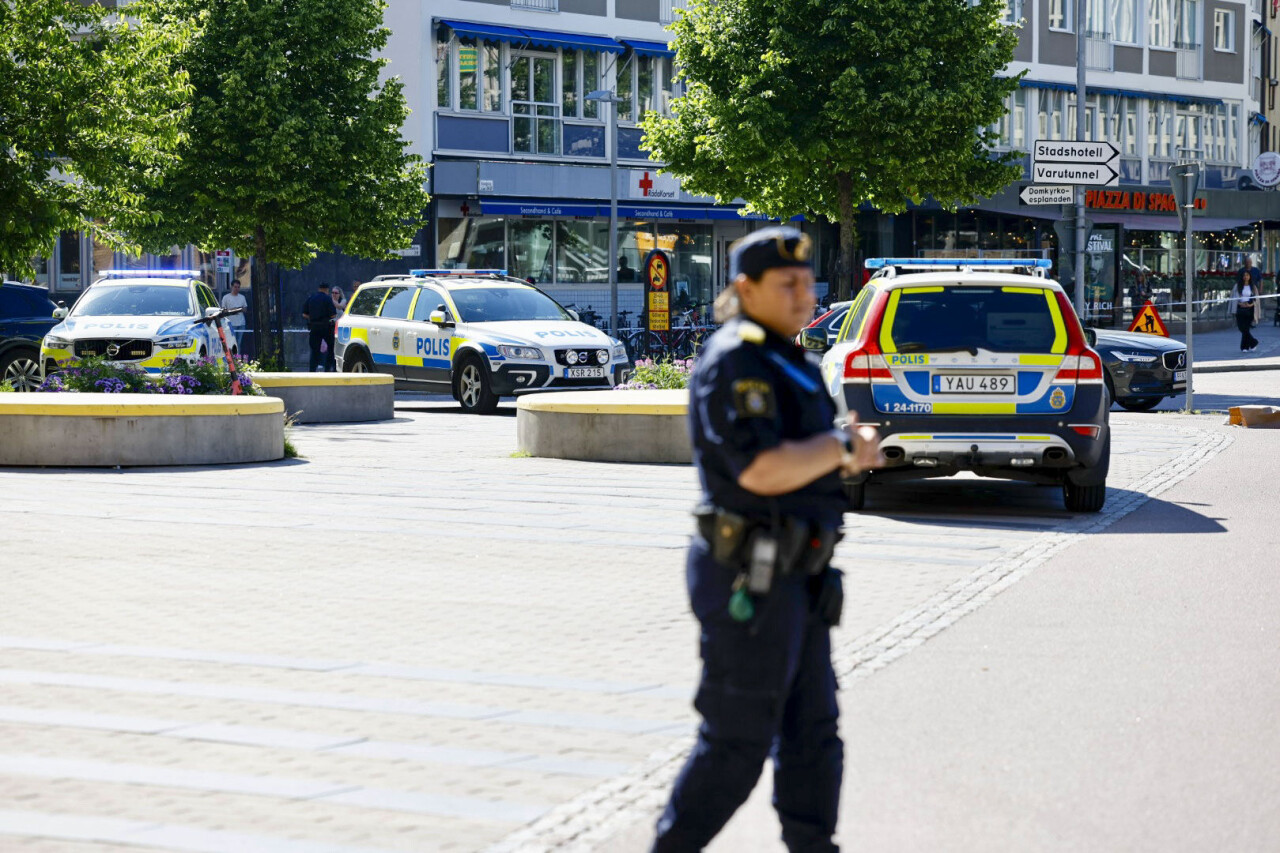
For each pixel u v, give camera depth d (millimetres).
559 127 59875
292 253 43969
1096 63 76688
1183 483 20406
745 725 5844
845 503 6082
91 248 52406
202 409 22531
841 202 44094
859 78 42094
